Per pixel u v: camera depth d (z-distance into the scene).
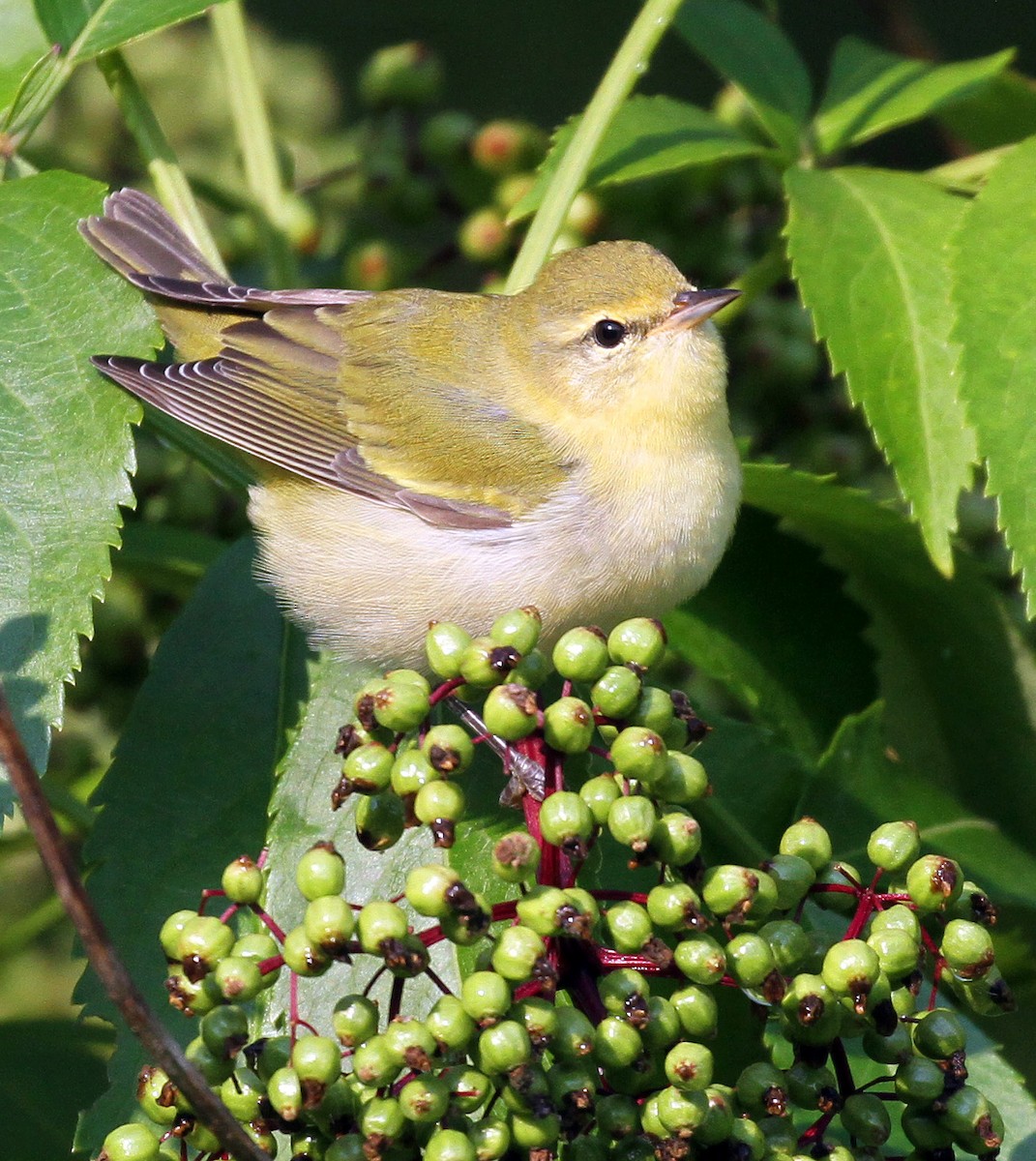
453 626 5.76
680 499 9.00
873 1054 5.35
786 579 9.50
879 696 9.35
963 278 7.71
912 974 5.46
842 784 8.48
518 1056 4.86
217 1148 5.22
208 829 7.78
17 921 9.98
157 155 9.22
